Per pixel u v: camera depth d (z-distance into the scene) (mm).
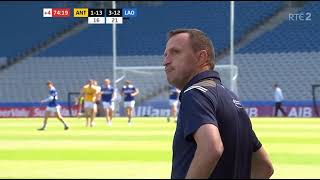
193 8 48844
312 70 43781
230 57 43844
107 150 16719
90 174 11523
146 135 22875
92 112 29578
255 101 42188
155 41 48688
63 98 47844
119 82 46906
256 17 47906
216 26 48562
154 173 11664
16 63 49125
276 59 45031
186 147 3297
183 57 3377
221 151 3133
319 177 10922
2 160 14258
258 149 3650
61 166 12969
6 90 48312
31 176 11195
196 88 3314
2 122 35469
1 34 50625
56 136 22672
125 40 49125
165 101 44000
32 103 44594
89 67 48375
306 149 16938
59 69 48469
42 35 50438
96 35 49594
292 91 44031
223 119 3316
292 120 35469
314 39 45344
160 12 49344
